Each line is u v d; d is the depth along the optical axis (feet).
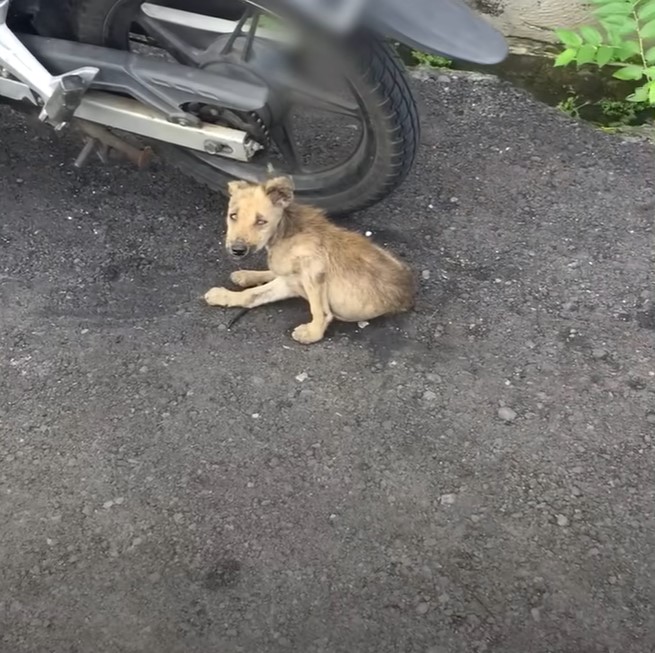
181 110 5.43
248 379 5.34
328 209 6.00
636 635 4.44
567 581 4.59
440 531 4.75
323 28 4.91
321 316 5.42
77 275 5.85
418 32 4.83
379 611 4.49
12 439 5.06
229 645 4.38
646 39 7.02
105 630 4.42
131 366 5.39
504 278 5.90
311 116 6.80
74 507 4.81
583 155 6.75
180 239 6.09
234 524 4.75
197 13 5.67
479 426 5.16
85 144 6.01
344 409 5.22
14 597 4.51
